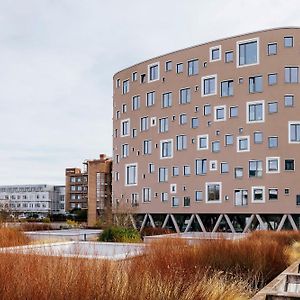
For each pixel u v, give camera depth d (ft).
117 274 17.78
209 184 137.49
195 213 139.54
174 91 150.00
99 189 244.83
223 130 136.67
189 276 22.68
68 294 15.26
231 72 136.98
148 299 16.70
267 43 131.75
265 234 63.67
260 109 131.13
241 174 131.95
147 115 157.89
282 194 125.39
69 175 371.97
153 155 154.10
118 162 168.96
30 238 61.36
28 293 14.96
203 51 143.84
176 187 145.48
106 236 74.90
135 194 158.71
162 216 152.25
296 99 127.75
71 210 344.08
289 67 129.18
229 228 135.33
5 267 16.97
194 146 142.61
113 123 174.81
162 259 27.53
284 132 127.24
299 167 125.18
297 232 73.87
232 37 137.59
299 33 129.70
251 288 29.60
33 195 405.80
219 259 32.04
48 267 17.46
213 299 18.89
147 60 159.63
